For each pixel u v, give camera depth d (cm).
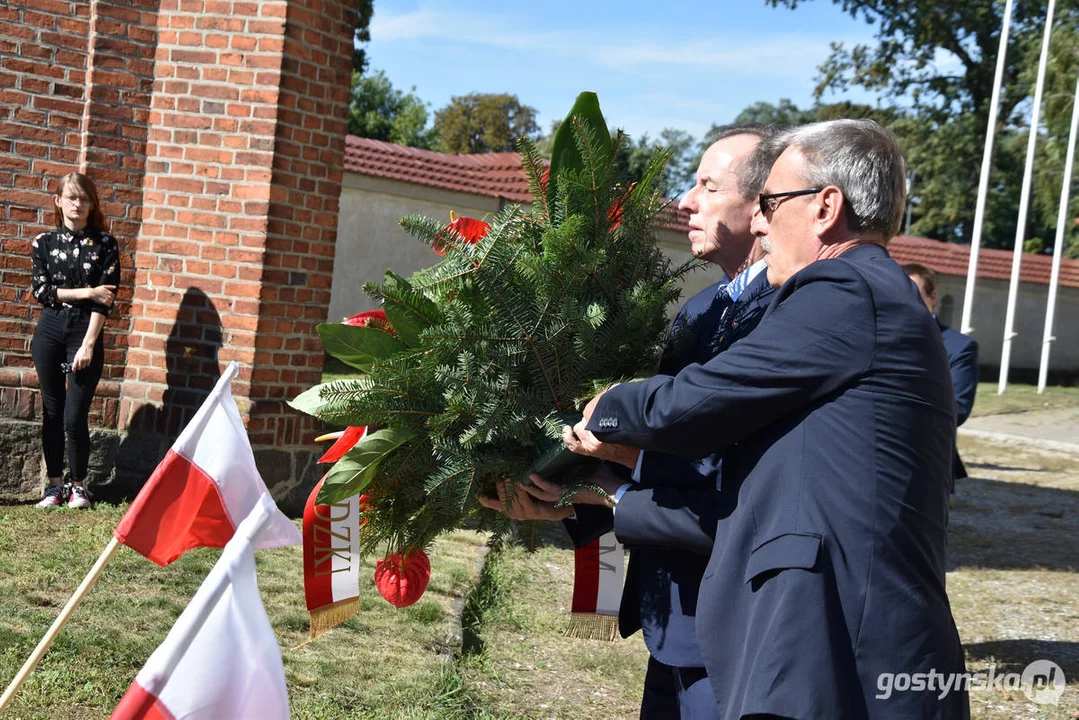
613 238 249
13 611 399
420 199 1736
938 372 193
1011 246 3650
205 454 269
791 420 194
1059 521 910
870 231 204
